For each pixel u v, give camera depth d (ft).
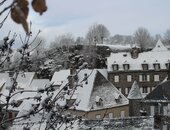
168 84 117.29
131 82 196.85
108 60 202.18
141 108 118.11
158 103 113.19
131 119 70.59
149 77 196.44
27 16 6.43
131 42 390.21
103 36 356.38
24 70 17.48
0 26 12.78
